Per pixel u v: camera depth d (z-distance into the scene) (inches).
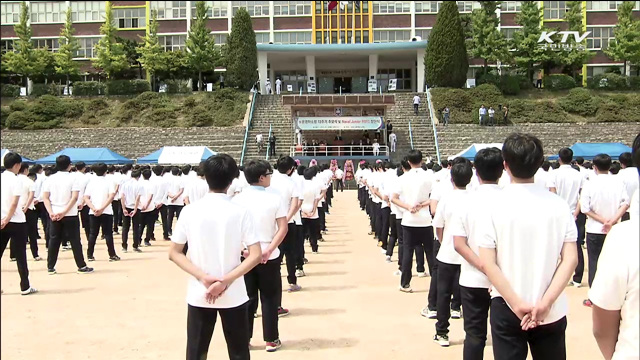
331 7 1790.1
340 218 772.6
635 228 99.7
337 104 1371.8
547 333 135.9
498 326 139.5
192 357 162.7
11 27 1973.4
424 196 299.9
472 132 1366.9
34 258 447.8
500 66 1768.0
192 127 1424.7
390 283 348.2
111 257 436.5
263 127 1448.1
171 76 1772.9
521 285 134.0
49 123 1453.0
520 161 136.9
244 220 166.2
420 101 1545.3
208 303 161.0
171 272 386.0
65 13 1961.1
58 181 375.9
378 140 1430.9
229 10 1962.4
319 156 1321.4
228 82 1657.2
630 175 313.4
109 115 1519.4
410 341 233.1
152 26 1744.6
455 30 1567.4
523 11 1672.0
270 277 222.8
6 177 298.5
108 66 1720.0
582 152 853.2
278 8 1966.0
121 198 481.7
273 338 221.5
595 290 103.3
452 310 278.2
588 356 212.7
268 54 1769.2
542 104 1461.6
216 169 164.6
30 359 210.5
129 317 269.7
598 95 1541.6
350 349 223.5
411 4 1937.7
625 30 1662.2
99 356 214.4
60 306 290.8
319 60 1882.4
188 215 164.7
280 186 308.3
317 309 285.4
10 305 292.8
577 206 345.4
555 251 134.7
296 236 370.9
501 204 138.9
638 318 97.2
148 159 946.1
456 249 167.6
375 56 1776.6
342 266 412.2
